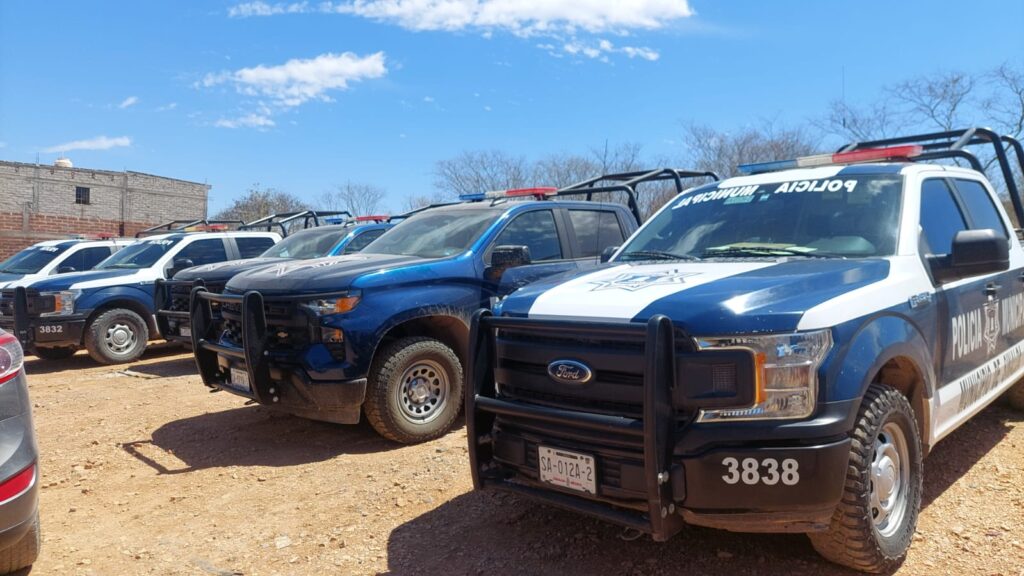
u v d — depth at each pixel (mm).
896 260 3938
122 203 33531
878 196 4383
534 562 3832
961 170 5195
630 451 3273
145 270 11516
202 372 6617
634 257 4770
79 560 4125
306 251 10758
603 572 3684
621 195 19172
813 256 4148
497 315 3891
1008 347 5215
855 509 3248
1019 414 6012
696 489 3145
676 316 3207
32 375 10539
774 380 3098
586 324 3350
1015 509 4176
